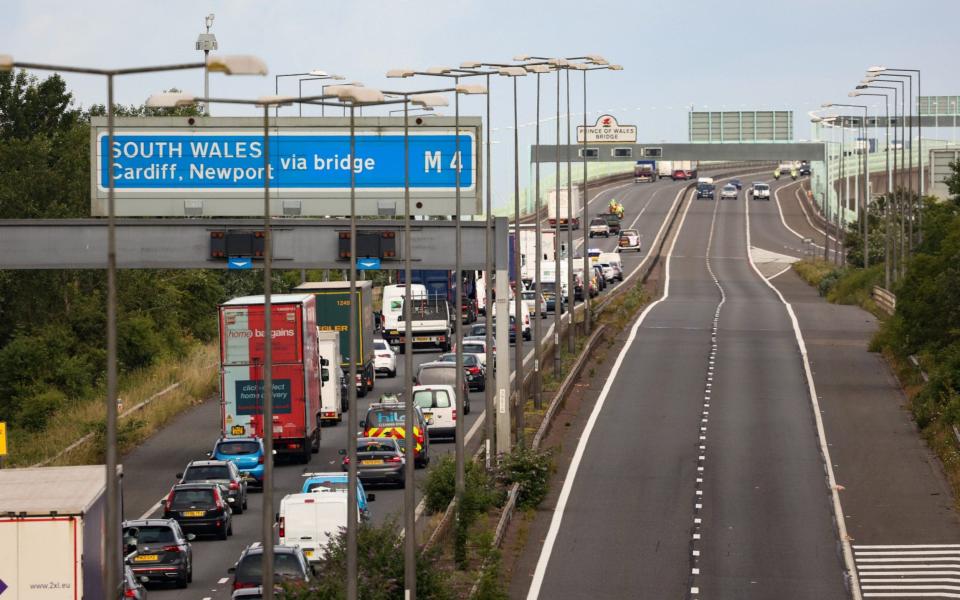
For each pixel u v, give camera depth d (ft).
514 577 321.93
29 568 203.31
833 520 374.84
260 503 405.59
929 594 306.35
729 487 412.36
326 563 265.75
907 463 442.50
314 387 469.57
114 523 189.98
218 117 409.69
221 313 444.14
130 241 408.67
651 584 313.94
